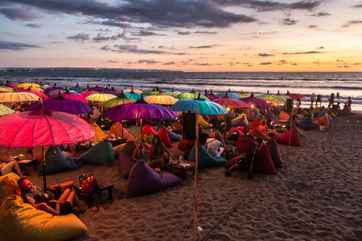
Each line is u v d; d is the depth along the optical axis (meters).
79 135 4.95
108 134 12.86
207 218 6.47
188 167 9.09
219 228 6.05
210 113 8.73
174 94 19.98
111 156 10.25
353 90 66.25
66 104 9.94
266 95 21.06
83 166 9.93
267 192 8.05
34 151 9.81
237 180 8.95
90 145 11.36
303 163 11.09
